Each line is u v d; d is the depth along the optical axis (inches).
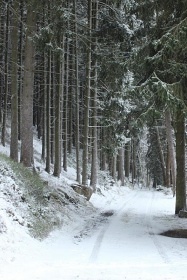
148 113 534.3
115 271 304.3
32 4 680.4
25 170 606.5
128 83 705.0
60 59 730.8
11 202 445.7
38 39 654.5
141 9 604.7
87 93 935.7
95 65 956.0
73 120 1786.4
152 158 2237.9
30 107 706.2
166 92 486.6
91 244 437.4
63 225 539.5
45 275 284.2
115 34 749.9
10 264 308.5
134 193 1565.0
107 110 906.7
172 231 544.1
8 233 363.6
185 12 536.1
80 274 291.3
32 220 448.8
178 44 493.0
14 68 729.0
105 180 1469.0
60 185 789.2
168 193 1550.2
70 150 1560.0
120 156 1760.6
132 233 525.7
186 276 288.4
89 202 852.6
